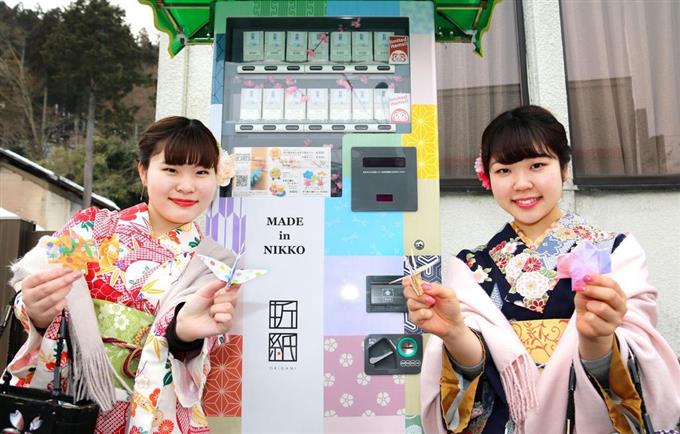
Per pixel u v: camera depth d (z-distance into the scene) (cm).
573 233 183
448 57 414
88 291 175
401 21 231
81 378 167
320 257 212
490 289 184
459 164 400
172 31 268
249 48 233
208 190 200
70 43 1281
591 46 411
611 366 152
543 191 183
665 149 399
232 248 212
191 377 178
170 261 189
